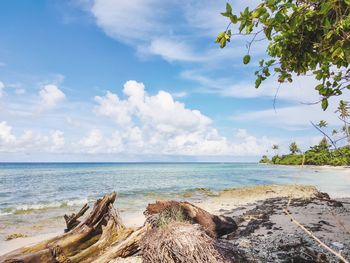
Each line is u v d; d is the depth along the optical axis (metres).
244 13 3.27
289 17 3.39
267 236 8.36
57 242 6.86
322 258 6.15
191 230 5.71
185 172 83.12
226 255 5.83
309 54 4.11
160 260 5.52
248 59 3.57
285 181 44.62
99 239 7.30
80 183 42.03
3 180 49.81
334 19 3.55
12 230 12.43
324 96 4.11
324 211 11.92
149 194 25.89
